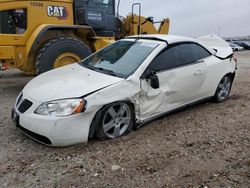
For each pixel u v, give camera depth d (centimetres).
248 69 1337
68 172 377
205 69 597
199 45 610
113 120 464
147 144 454
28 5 778
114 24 959
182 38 580
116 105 460
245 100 707
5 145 448
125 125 482
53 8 815
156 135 488
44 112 418
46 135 414
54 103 419
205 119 567
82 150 429
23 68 803
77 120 419
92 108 429
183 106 575
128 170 383
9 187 347
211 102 676
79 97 423
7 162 400
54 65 769
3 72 1125
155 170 383
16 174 373
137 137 478
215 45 712
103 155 418
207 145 457
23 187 347
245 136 495
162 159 411
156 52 516
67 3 840
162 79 513
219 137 488
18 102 473
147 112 501
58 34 834
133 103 478
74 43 786
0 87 866
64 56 780
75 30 858
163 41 546
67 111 414
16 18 797
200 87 596
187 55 571
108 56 561
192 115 588
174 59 542
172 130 510
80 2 869
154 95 502
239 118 578
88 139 454
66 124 412
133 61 509
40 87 467
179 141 468
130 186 350
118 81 460
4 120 558
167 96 527
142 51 528
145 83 487
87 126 432
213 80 628
